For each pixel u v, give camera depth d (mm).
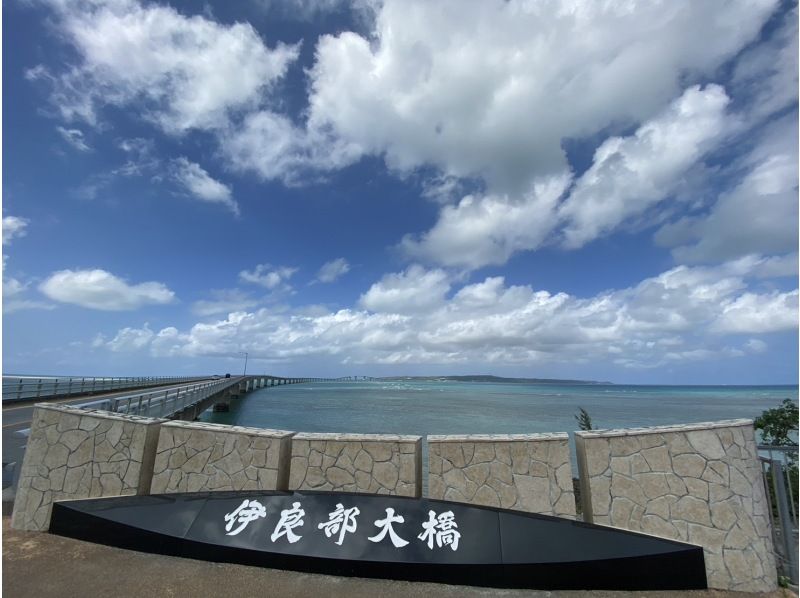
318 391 121750
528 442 4562
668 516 4180
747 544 4070
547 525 4059
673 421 42875
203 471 4867
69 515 4605
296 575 3896
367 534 4078
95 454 4996
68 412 5160
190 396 21688
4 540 4500
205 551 4105
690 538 4113
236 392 66750
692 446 4316
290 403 66875
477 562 3824
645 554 3861
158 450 5008
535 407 62062
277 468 4758
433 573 3822
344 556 3926
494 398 90312
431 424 39656
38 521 4855
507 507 4426
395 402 71500
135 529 4312
